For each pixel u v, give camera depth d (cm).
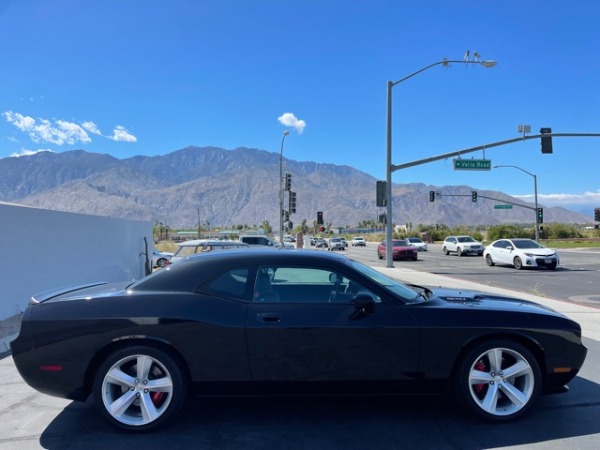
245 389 436
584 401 502
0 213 920
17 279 977
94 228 1354
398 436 423
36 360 430
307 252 489
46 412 487
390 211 2459
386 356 436
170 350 435
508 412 447
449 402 501
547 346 452
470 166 2738
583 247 5084
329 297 460
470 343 450
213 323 430
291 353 430
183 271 459
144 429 429
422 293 521
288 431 435
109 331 429
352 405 495
